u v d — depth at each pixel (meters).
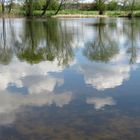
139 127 8.61
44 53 22.61
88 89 12.62
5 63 18.48
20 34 38.16
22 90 12.62
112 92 12.12
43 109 10.30
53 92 12.29
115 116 9.50
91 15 101.88
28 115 9.73
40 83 13.64
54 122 9.09
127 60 19.09
